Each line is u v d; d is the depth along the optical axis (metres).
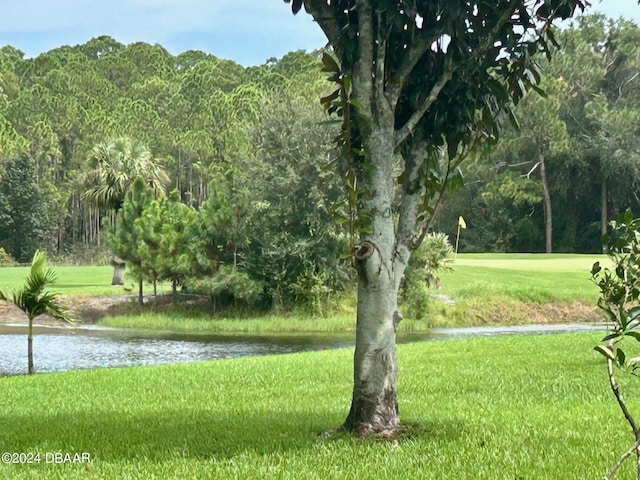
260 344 23.72
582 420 7.49
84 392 11.19
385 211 6.75
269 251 30.69
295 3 6.80
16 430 8.05
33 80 99.94
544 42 6.69
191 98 100.31
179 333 27.23
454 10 6.28
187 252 31.62
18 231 70.12
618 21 66.12
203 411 9.02
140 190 33.84
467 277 35.75
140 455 6.62
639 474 3.75
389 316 6.86
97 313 32.12
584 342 15.48
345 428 7.04
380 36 6.55
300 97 33.84
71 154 85.25
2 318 30.47
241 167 32.69
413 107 7.10
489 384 10.30
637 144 59.38
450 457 6.09
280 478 5.64
